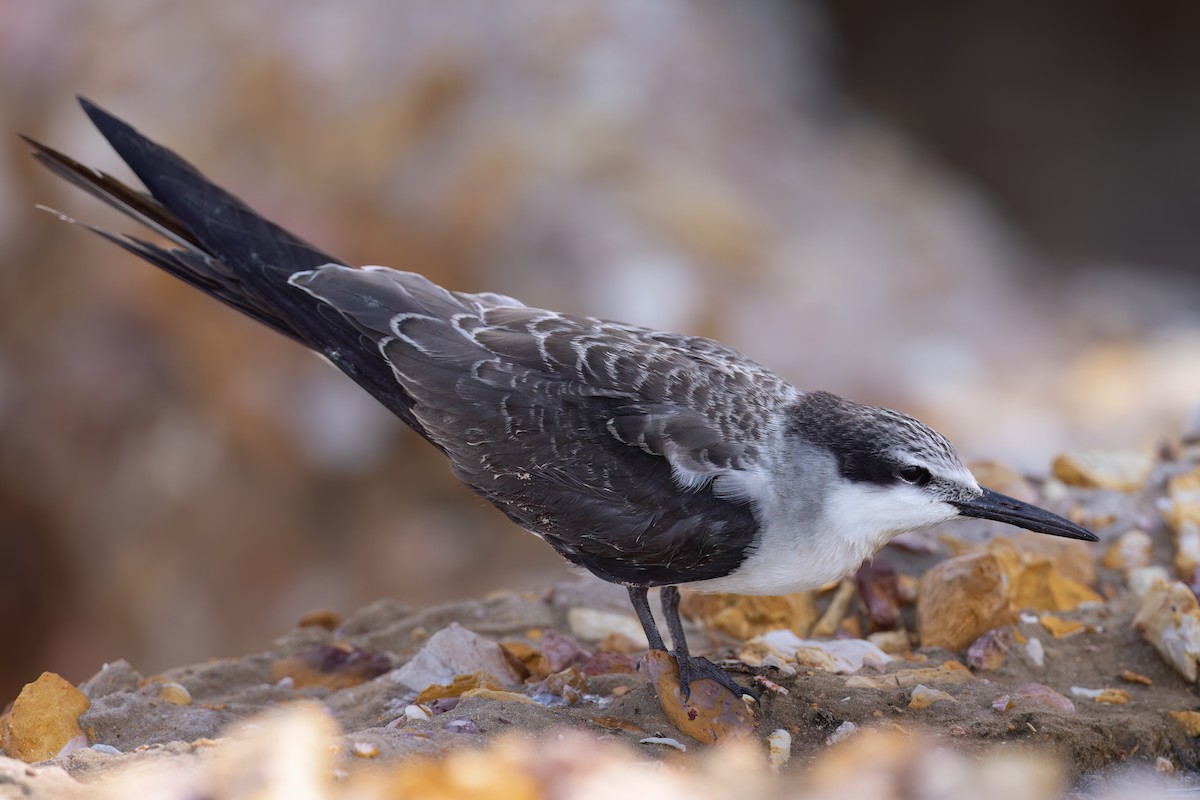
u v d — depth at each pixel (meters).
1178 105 25.92
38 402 16.55
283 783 4.61
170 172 6.86
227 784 4.64
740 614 7.14
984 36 26.28
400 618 7.72
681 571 6.12
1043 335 18.05
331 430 15.98
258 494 16.05
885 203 19.70
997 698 6.02
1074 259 23.70
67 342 16.72
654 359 6.28
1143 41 26.28
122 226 16.86
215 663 7.09
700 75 19.41
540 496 6.21
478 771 4.75
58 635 16.34
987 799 5.08
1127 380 16.58
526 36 18.62
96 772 4.82
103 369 16.55
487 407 6.29
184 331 16.52
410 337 6.54
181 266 6.82
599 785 4.72
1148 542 7.62
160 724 5.89
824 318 16.52
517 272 16.66
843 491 6.02
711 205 17.19
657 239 16.81
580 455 6.12
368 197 17.16
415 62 17.95
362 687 6.48
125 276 16.62
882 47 26.28
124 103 17.72
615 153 17.33
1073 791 5.54
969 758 5.44
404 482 15.94
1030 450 15.09
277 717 6.05
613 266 16.44
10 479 16.44
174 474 16.20
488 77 18.09
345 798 4.60
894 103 25.89
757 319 16.44
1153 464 8.52
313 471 15.98
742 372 6.36
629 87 18.23
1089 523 7.84
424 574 15.38
